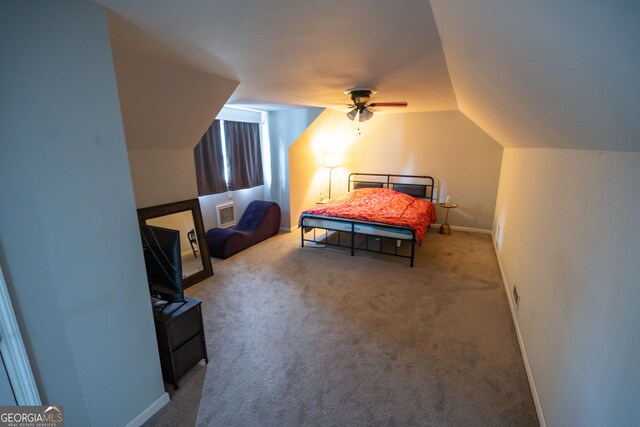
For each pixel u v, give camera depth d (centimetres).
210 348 244
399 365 223
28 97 118
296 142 528
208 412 186
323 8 132
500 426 176
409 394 198
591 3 53
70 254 137
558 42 77
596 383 120
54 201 129
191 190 358
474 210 557
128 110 243
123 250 159
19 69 115
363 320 280
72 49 129
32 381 129
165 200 333
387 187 620
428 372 216
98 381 155
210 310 299
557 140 179
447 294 327
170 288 194
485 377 212
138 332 172
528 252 254
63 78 127
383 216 434
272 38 170
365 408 188
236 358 232
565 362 153
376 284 351
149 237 191
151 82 230
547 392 172
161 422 180
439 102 399
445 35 154
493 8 84
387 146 605
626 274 109
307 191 599
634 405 94
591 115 106
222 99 298
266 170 557
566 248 169
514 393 198
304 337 257
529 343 219
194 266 360
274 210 527
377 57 203
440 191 579
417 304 307
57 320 136
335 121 567
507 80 143
